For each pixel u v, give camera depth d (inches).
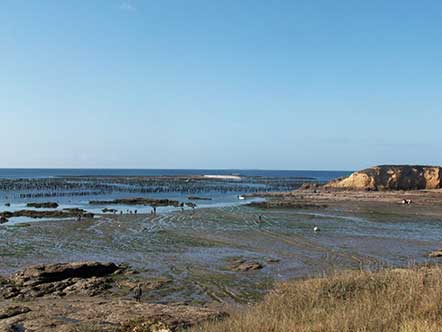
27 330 441.1
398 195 2834.6
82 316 490.9
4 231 1398.9
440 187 3437.5
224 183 5511.8
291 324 360.8
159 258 1014.4
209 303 672.4
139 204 2447.1
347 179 3506.4
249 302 673.0
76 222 1621.6
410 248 1139.3
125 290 757.9
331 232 1407.5
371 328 328.5
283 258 1013.8
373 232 1411.2
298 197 2856.8
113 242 1216.8
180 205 2381.9
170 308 530.3
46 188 4010.8
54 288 769.6
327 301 453.7
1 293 733.9
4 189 3777.1
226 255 1048.8
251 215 1882.4
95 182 5236.2
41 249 1115.3
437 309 358.6
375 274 529.0
